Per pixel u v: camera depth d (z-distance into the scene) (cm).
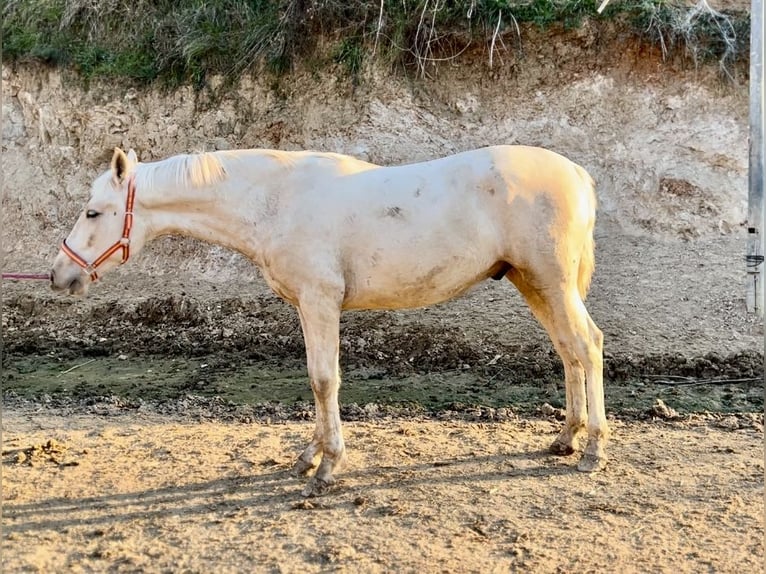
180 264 935
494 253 415
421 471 435
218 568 324
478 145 910
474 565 322
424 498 396
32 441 501
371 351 745
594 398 433
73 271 409
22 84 1045
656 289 775
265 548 342
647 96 893
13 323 870
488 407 589
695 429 520
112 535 359
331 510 383
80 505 394
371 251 400
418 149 913
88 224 411
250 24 1009
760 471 429
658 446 479
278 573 319
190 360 756
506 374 679
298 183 410
